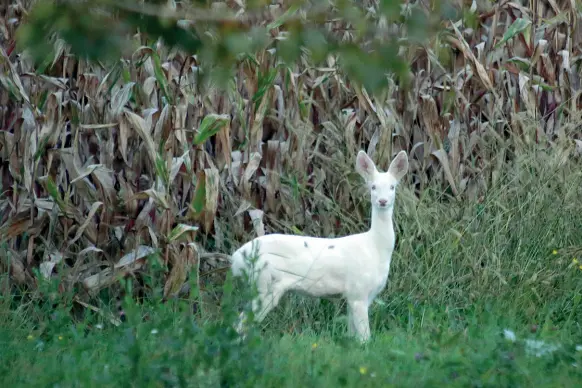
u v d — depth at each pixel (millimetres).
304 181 17438
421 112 18797
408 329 14453
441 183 18656
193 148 16703
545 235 17172
